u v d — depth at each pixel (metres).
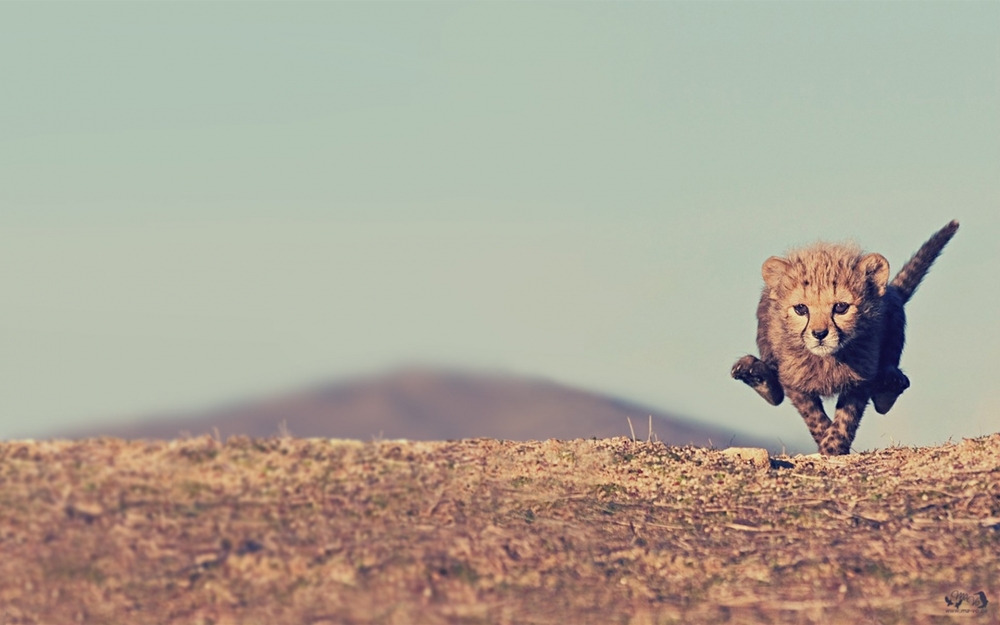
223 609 25.80
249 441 33.56
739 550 32.31
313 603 26.39
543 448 37.78
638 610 28.25
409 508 31.52
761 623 28.12
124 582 26.33
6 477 29.97
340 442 34.81
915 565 31.88
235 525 29.11
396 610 26.48
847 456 42.25
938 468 39.16
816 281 45.94
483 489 33.78
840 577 31.02
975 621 28.81
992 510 35.34
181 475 31.23
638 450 38.94
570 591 28.73
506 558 29.59
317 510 30.55
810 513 35.03
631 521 33.44
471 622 26.48
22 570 26.30
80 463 31.11
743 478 37.66
